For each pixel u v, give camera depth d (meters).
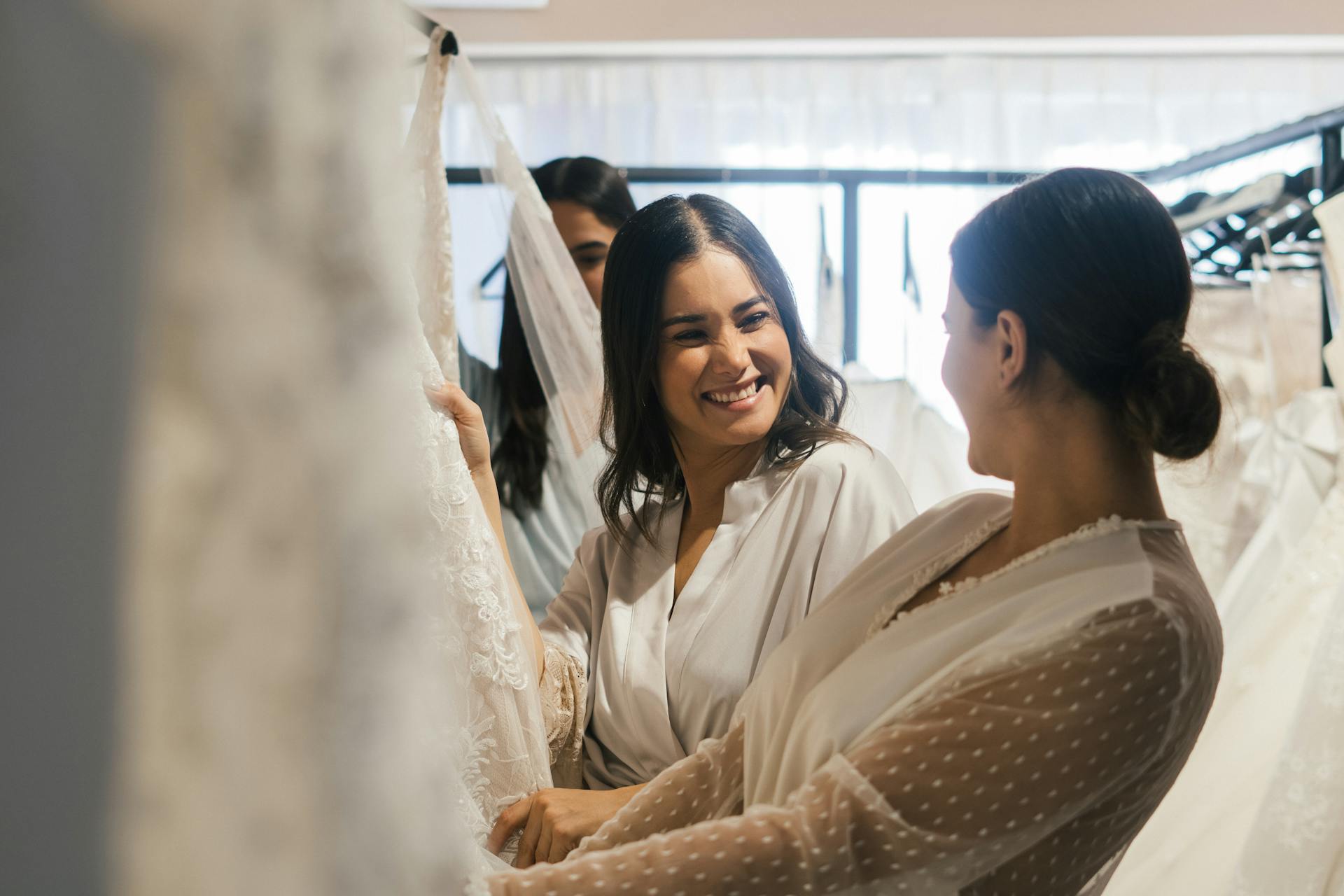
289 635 0.48
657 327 1.35
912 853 0.75
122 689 0.46
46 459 0.45
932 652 0.85
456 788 0.91
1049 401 0.87
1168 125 4.40
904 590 0.98
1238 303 2.65
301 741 0.48
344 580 0.49
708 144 4.39
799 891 0.76
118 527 0.46
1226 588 2.45
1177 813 1.87
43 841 0.45
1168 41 4.23
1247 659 2.07
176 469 0.46
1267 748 1.91
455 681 1.07
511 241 1.99
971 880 0.77
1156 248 0.84
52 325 0.45
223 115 0.47
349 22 0.49
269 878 0.48
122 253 0.45
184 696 0.47
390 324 0.50
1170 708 0.75
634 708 1.33
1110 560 0.82
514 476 2.33
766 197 4.19
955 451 2.82
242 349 0.47
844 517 1.30
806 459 1.36
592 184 2.46
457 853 0.57
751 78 4.42
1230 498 2.60
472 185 2.51
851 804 0.76
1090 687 0.74
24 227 0.44
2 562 0.45
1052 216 0.85
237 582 0.47
